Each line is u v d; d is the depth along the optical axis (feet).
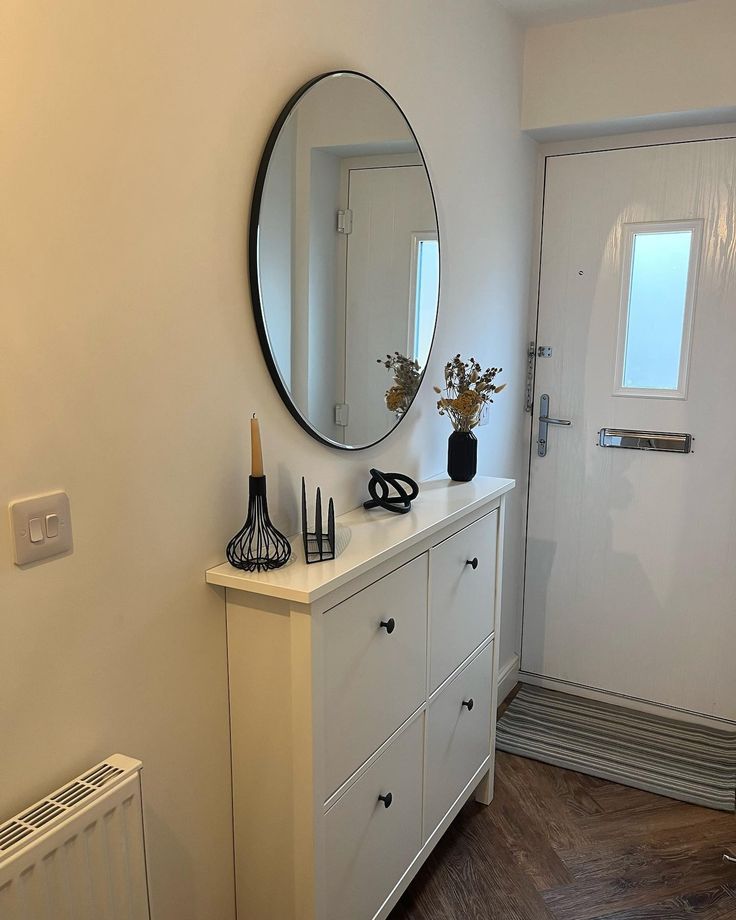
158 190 4.11
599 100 8.38
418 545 5.73
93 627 4.02
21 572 3.61
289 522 5.45
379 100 5.88
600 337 9.40
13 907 3.34
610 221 9.15
